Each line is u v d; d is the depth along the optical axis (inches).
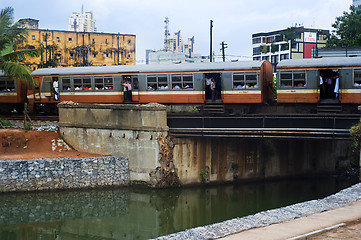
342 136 810.8
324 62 904.9
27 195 871.7
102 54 2977.4
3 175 876.0
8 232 693.3
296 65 922.7
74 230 713.0
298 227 391.9
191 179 968.9
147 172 939.3
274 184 1050.1
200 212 818.8
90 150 1017.5
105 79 1092.5
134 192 918.4
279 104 994.7
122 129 970.7
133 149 958.4
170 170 934.4
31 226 724.0
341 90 890.7
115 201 863.1
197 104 1023.6
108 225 741.3
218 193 944.9
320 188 1004.6
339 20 1849.2
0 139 995.9
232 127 927.7
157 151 927.0
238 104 993.5
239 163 1036.5
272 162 1089.4
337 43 1791.3
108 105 985.5
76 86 1133.7
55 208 812.0
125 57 3070.9
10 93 1261.1
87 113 1018.7
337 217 420.5
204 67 994.1
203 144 984.3
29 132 1044.5
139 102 1064.2
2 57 1129.4
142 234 705.0
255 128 875.4
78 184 911.0
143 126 940.0
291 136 847.7
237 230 393.4
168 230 727.1
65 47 2844.5
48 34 2785.4
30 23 2795.3
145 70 1045.8
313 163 1143.6
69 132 1046.4
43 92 1181.1
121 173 952.3
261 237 366.6
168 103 1039.0
